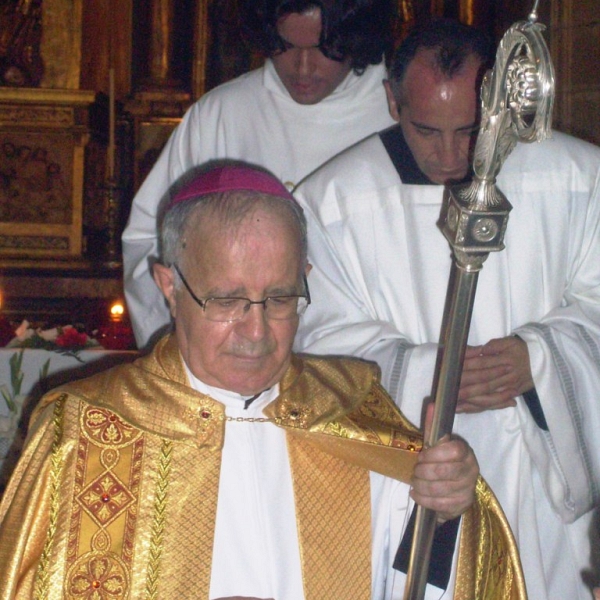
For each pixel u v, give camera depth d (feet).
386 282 15.70
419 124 14.15
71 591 11.02
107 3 49.26
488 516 12.07
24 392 22.36
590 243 15.65
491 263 15.20
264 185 11.03
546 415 14.62
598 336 15.15
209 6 47.83
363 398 12.59
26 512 11.09
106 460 11.38
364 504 12.10
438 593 12.30
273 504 11.80
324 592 11.60
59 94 45.32
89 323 36.22
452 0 44.93
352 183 15.76
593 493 15.11
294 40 17.07
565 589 15.03
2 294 44.01
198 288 10.84
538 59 8.46
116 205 44.57
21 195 45.98
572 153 15.64
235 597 10.73
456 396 10.26
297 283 10.91
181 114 47.88
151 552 11.21
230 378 11.13
